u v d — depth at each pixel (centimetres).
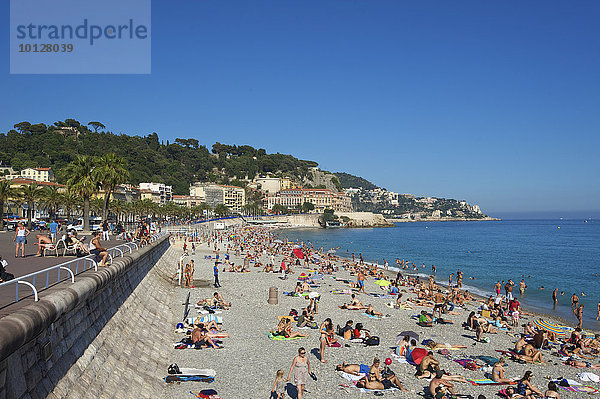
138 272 2872
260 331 2688
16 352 962
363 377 1938
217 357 2158
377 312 3316
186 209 19550
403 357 2325
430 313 3522
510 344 2731
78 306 1424
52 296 1166
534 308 4428
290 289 4309
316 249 11625
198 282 4478
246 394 1742
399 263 8288
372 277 5616
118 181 6131
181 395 1670
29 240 4188
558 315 4088
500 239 18325
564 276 7069
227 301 3544
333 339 2506
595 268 8206
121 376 1537
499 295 4353
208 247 9281
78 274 1683
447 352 2430
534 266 8488
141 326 2172
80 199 10075
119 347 1720
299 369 1708
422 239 17888
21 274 1909
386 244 14738
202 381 1825
